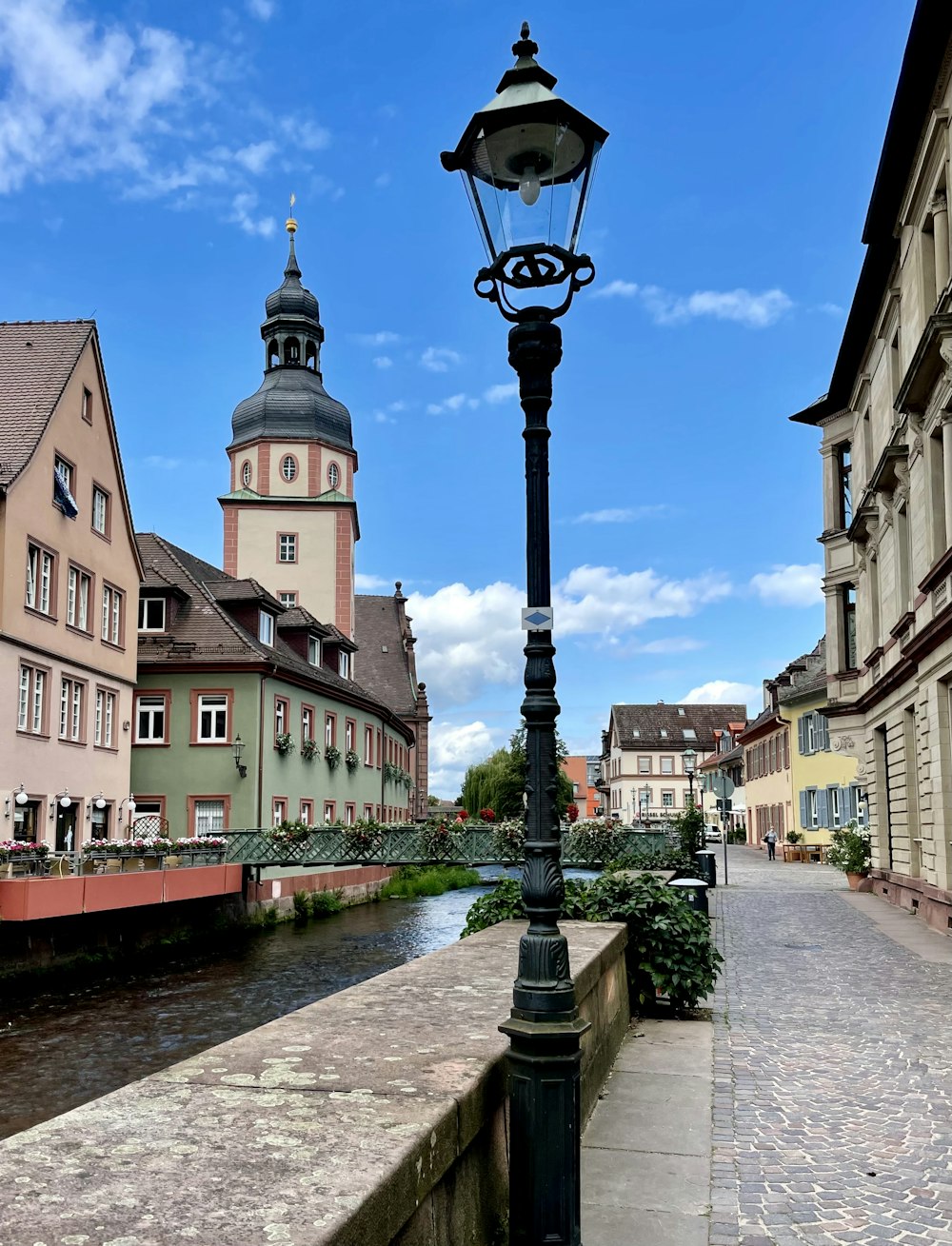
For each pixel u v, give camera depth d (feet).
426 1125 9.75
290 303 192.65
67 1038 52.31
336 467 189.57
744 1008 34.01
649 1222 15.64
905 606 69.67
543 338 14.06
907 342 63.41
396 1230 8.58
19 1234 7.02
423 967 20.44
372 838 101.86
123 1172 8.27
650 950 31.53
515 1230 12.20
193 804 114.21
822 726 148.77
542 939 12.76
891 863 79.25
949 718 57.21
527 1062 12.31
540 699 13.47
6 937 63.05
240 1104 10.32
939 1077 24.72
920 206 58.65
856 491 87.61
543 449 14.05
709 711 347.36
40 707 86.28
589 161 13.94
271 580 182.29
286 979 71.05
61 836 90.33
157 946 82.17
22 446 84.48
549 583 13.83
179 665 115.24
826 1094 23.09
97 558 98.43
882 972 42.52
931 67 52.85
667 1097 22.81
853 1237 15.11
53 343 95.20
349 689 150.20
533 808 13.26
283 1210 7.55
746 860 151.53
